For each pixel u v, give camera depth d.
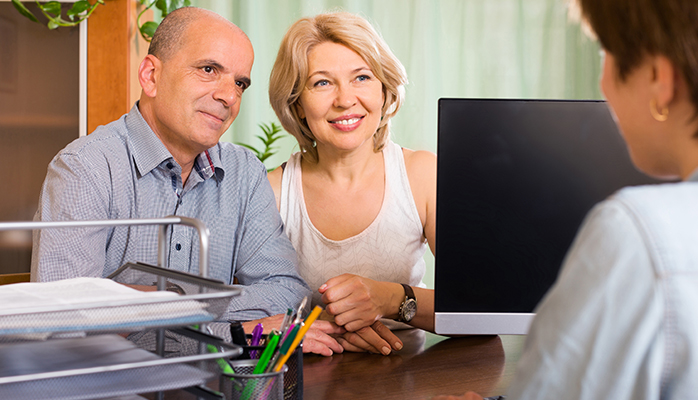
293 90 1.46
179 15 1.22
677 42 0.44
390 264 1.55
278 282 1.34
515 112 0.88
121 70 2.08
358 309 1.10
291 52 1.40
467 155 0.88
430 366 0.96
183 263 1.30
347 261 1.55
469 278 0.89
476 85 2.88
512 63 2.87
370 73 1.42
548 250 0.88
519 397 0.45
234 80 1.24
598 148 0.88
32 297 0.51
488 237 0.89
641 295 0.41
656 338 0.41
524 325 0.88
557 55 2.87
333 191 1.57
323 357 1.02
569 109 0.88
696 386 0.40
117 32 2.08
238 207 1.40
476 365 0.96
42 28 2.07
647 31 0.45
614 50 0.49
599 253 0.43
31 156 2.09
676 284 0.40
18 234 2.04
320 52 1.39
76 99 2.09
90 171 1.15
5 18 2.05
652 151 0.51
